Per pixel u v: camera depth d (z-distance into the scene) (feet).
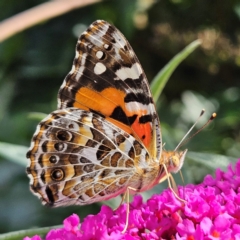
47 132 0.70
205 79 1.15
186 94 1.16
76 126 0.70
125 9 1.00
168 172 0.73
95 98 0.71
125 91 0.71
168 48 1.10
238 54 1.09
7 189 1.21
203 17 1.07
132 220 0.70
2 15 1.02
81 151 0.71
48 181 0.70
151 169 0.72
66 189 0.71
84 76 0.70
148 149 0.72
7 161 1.26
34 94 1.04
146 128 0.71
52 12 0.87
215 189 0.73
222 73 1.13
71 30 1.01
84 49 0.70
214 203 0.69
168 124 1.12
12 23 0.85
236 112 1.06
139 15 1.06
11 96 1.05
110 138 0.71
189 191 0.72
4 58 1.02
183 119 1.13
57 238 0.68
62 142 0.70
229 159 0.84
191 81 1.15
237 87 1.12
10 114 1.05
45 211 1.08
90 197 0.72
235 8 1.01
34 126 1.07
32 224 1.08
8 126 1.11
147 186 0.73
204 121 1.11
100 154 0.71
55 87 1.03
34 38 1.02
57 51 1.01
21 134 1.08
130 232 0.69
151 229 0.69
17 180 1.19
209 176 0.75
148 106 0.71
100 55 0.70
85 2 0.88
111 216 0.71
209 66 1.11
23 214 1.16
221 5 1.04
